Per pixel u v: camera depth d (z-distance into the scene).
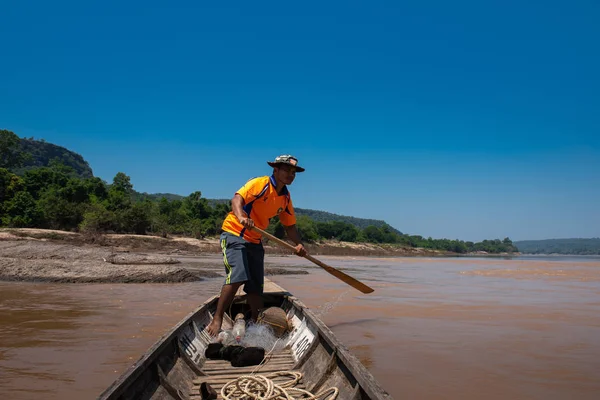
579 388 3.84
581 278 18.06
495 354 4.87
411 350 5.00
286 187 4.54
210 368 3.57
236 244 4.20
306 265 24.28
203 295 9.45
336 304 8.49
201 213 56.06
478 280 16.03
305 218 68.06
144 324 6.13
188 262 21.22
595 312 7.88
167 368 3.02
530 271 23.39
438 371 4.23
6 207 37.12
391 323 6.59
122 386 2.16
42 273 11.55
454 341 5.45
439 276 18.03
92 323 6.16
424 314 7.41
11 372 3.95
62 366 4.15
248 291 4.61
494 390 3.76
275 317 4.55
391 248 85.62
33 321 6.25
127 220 38.41
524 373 4.21
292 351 4.16
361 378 2.34
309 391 2.97
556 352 4.98
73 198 44.91
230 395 2.66
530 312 7.78
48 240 29.12
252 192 4.26
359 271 20.58
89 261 13.37
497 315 7.41
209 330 4.04
